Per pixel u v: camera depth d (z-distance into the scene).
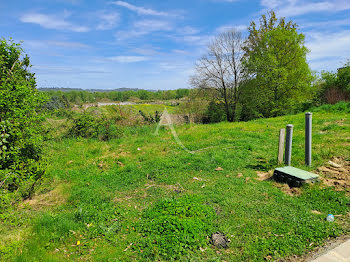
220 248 3.25
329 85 22.78
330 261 2.80
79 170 7.14
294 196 4.62
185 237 3.41
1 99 4.86
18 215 4.41
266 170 6.18
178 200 4.66
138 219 4.16
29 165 5.36
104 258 3.18
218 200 4.66
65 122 11.86
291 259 2.96
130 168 6.98
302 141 8.46
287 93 24.03
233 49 24.88
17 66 6.07
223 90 26.48
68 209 4.80
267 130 12.15
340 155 6.42
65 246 3.50
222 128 14.13
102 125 12.23
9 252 3.20
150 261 3.05
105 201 4.99
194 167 6.82
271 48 24.73
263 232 3.54
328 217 3.78
